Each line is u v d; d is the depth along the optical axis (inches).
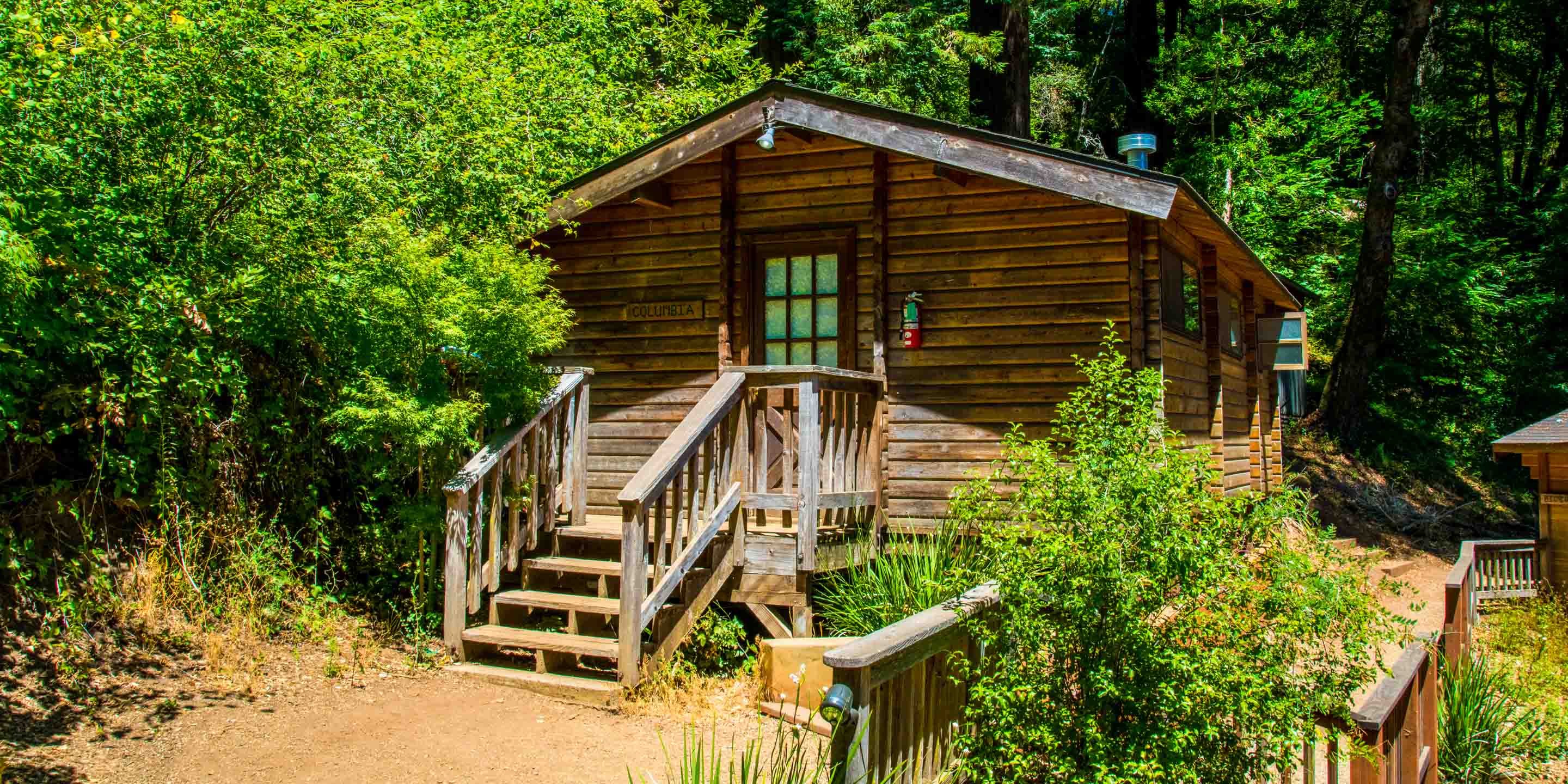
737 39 691.4
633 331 388.2
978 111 849.5
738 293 374.9
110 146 245.1
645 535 259.4
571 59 501.4
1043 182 312.8
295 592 285.1
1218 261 452.8
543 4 523.8
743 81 666.2
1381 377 890.1
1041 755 179.9
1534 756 273.7
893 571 285.4
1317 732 185.9
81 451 258.2
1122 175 303.3
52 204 225.6
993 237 343.6
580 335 395.2
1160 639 172.7
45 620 231.0
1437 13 1019.9
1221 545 178.7
